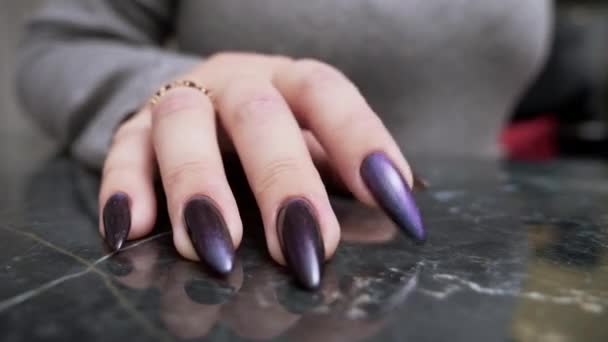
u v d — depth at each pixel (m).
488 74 0.39
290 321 0.12
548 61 0.84
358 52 0.36
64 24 0.37
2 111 0.86
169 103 0.19
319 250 0.15
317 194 0.16
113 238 0.17
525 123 0.85
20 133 0.84
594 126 0.82
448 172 0.32
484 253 0.16
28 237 0.18
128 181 0.18
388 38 0.35
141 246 0.17
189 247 0.15
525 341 0.11
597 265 0.15
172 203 0.16
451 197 0.24
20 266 0.15
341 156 0.18
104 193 0.18
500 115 0.43
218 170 0.17
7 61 0.84
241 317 0.12
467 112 0.40
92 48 0.34
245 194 0.21
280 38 0.36
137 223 0.17
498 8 0.36
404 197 0.17
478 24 0.36
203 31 0.38
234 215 0.16
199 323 0.12
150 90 0.28
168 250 0.16
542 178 0.30
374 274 0.14
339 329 0.12
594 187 0.27
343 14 0.35
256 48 0.37
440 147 0.41
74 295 0.13
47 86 0.33
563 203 0.23
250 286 0.14
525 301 0.13
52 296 0.13
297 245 0.14
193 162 0.17
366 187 0.17
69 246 0.17
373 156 0.17
